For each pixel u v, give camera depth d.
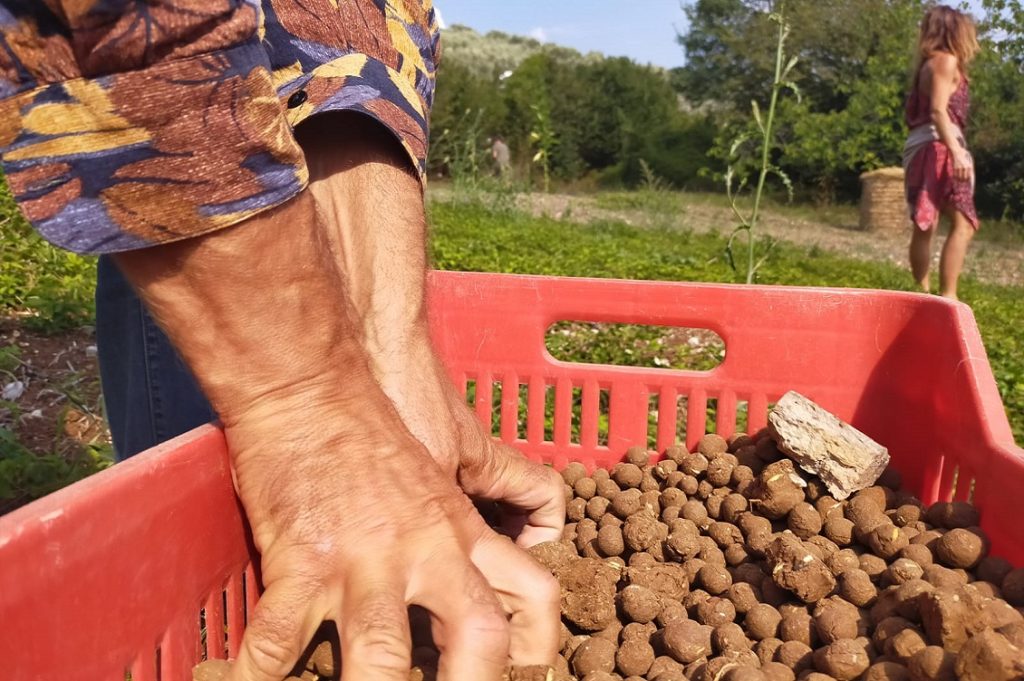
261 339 0.28
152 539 0.29
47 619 0.24
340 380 0.29
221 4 0.25
